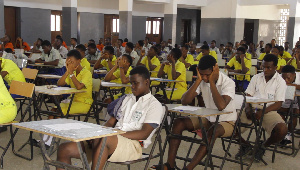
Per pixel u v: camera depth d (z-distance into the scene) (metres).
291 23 15.64
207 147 3.06
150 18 19.72
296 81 4.95
